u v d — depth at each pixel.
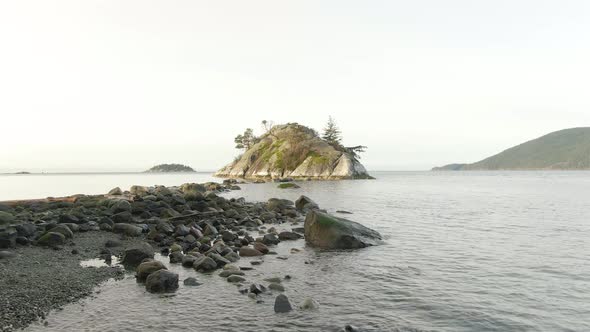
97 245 19.02
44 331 9.55
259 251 18.59
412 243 21.12
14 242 17.92
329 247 20.02
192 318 10.55
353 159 146.38
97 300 11.80
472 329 9.81
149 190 52.78
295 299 12.08
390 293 12.61
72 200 39.19
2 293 11.68
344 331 9.70
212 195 38.72
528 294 12.44
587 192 66.75
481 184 105.19
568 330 9.75
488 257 17.62
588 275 14.61
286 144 156.25
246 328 9.92
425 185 98.00
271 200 36.88
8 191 71.94
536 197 55.47
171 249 18.02
